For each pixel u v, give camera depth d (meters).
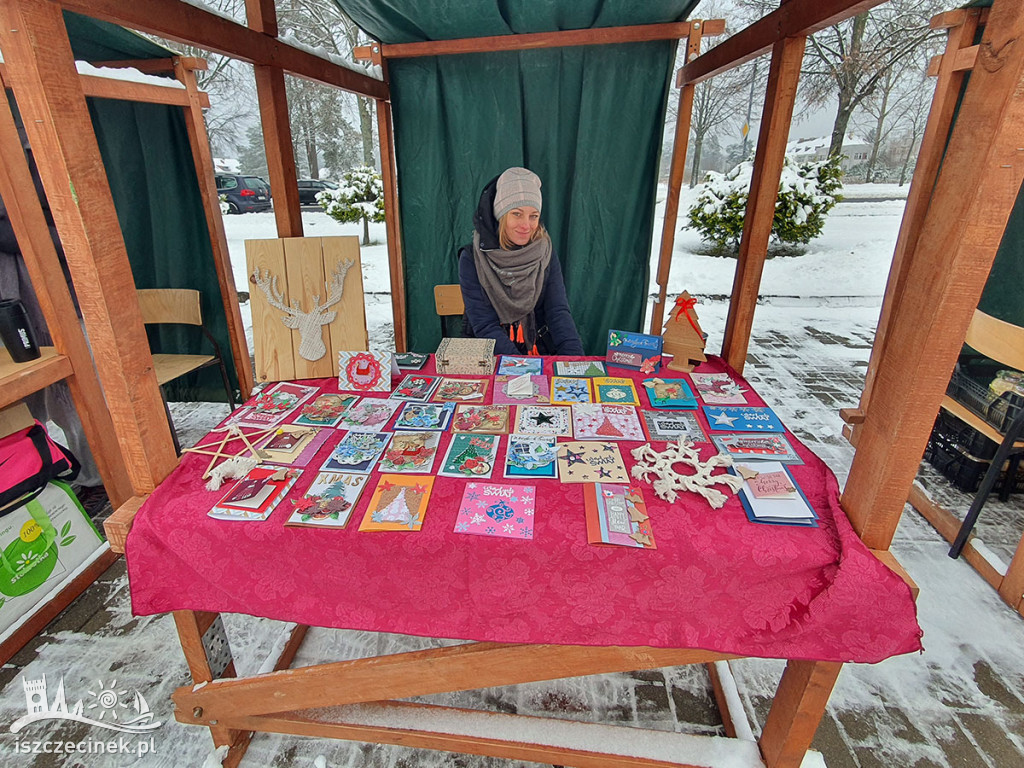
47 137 0.94
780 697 1.25
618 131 3.00
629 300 3.40
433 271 3.52
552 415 1.50
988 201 0.77
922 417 0.93
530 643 1.12
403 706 1.41
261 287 1.68
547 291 2.65
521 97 3.03
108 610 1.94
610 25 2.71
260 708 1.35
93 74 2.16
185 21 1.29
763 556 1.02
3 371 1.79
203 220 3.12
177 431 3.23
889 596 0.99
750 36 1.82
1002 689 1.63
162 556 1.15
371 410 1.53
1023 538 1.85
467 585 1.09
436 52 2.86
